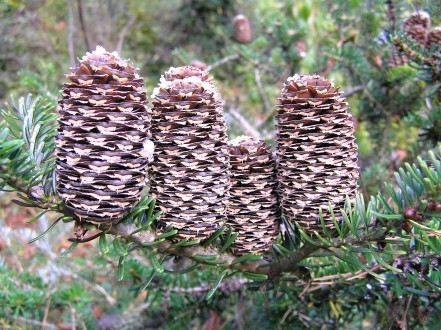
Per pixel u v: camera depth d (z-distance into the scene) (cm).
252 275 17
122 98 14
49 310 31
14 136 16
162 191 15
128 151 14
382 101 34
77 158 14
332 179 16
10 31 89
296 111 15
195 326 31
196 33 118
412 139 39
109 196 14
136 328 33
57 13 102
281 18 43
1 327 28
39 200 14
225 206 16
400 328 21
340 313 24
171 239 16
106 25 109
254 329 29
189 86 15
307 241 17
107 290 35
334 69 37
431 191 14
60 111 14
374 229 16
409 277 18
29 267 39
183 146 15
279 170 16
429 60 25
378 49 33
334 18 39
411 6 30
